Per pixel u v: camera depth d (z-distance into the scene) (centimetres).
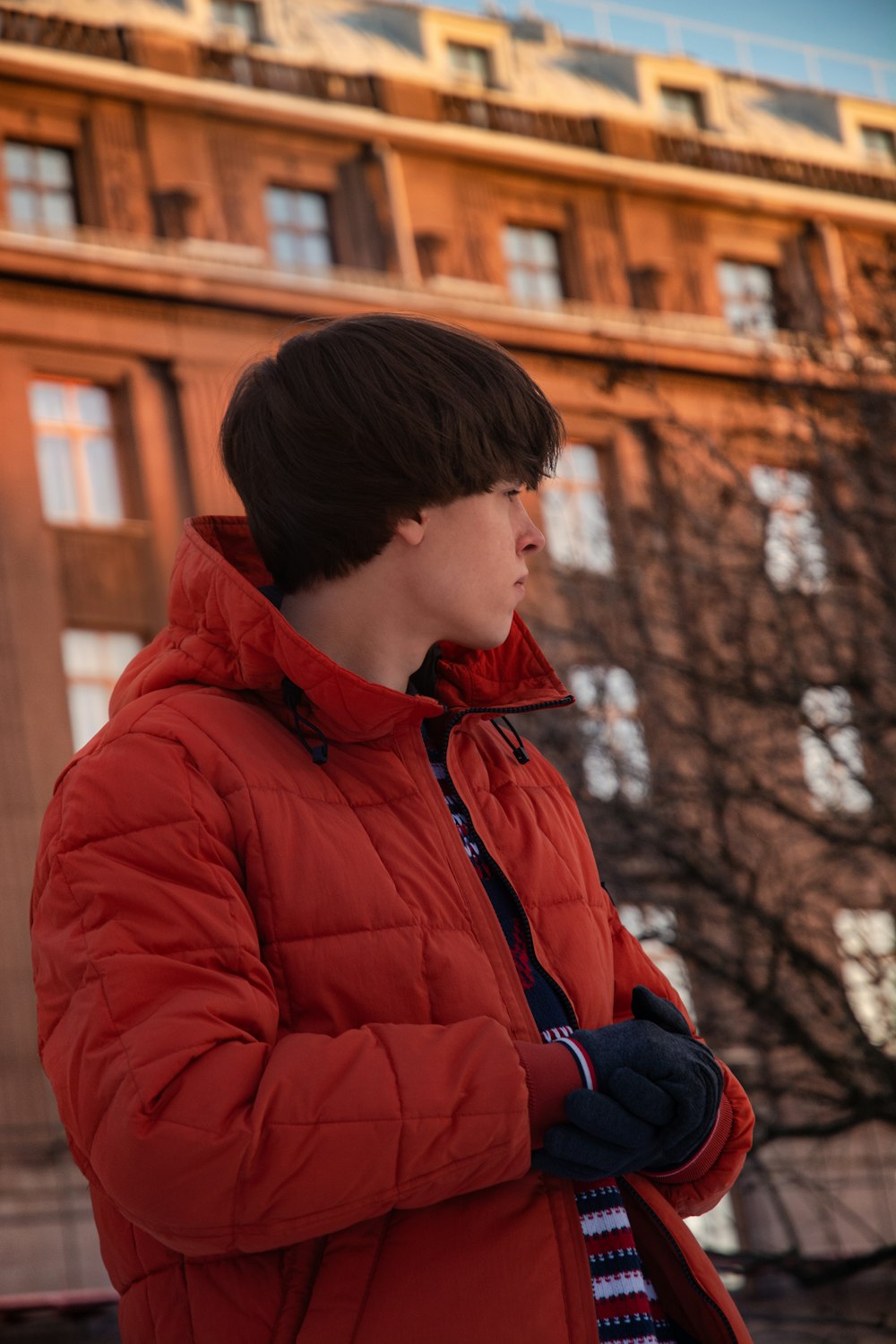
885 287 1072
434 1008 158
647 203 2272
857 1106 931
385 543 172
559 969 172
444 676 194
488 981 161
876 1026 1016
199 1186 141
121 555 1828
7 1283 1541
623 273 2230
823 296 1129
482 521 174
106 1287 1585
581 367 2073
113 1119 143
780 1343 827
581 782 1020
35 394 1853
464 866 167
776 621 1029
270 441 174
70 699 1777
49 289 1856
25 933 1667
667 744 1065
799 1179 994
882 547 986
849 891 1058
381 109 2119
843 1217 1584
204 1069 143
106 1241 165
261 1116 141
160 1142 140
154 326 1895
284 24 2158
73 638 1797
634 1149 150
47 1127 1619
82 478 1855
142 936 151
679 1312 168
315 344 176
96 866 155
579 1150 148
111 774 159
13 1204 1573
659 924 994
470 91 2189
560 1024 168
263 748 165
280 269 1978
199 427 1883
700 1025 974
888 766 983
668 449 1258
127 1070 144
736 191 2305
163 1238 146
